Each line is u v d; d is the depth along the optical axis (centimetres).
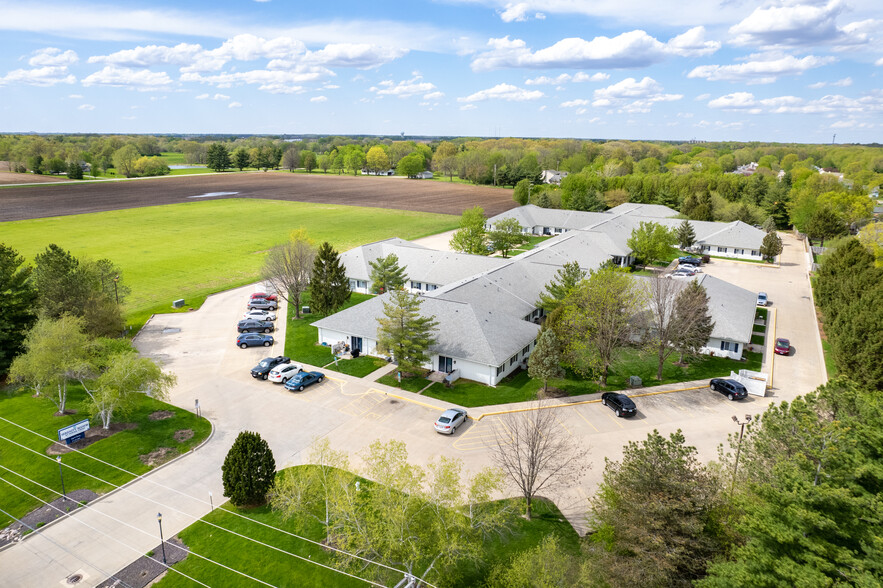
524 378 5238
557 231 13150
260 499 3391
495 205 18538
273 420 4422
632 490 2464
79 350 4475
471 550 2773
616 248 9881
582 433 4222
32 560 2898
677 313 5366
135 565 2869
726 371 5503
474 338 5206
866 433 2500
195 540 3066
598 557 2503
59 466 3725
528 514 3259
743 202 14650
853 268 6844
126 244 11638
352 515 2770
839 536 2130
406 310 5003
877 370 4403
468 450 3938
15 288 5309
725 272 9762
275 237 12638
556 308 5569
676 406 4719
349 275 8219
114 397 4078
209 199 19450
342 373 5316
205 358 5741
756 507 2194
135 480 3616
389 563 2784
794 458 2425
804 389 5116
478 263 8031
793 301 7919
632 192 16275
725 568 2119
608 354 5012
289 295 7606
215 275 9231
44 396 4725
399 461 3041
